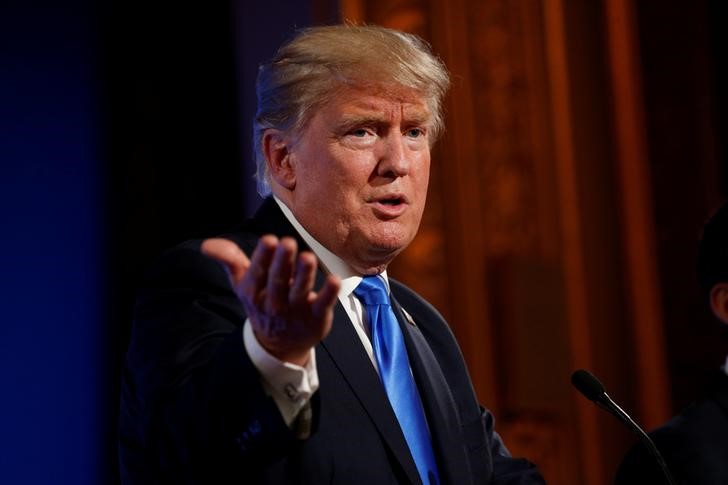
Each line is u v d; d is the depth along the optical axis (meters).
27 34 11.54
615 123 13.66
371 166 5.95
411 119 6.05
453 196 13.08
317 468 5.36
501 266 13.22
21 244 11.34
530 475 6.52
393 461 5.56
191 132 12.31
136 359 5.45
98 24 11.98
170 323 5.40
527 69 13.38
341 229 5.96
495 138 13.28
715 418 7.34
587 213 13.48
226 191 12.38
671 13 14.13
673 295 13.88
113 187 11.93
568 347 13.29
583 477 13.18
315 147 5.98
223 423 4.65
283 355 4.61
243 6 12.52
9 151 11.35
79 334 11.60
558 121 13.37
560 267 13.32
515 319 13.19
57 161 11.62
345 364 5.70
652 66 13.98
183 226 12.18
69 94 11.73
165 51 12.28
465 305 13.01
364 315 6.13
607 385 13.52
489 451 6.50
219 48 12.45
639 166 13.66
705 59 14.07
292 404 4.69
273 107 6.15
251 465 4.65
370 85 5.95
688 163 13.98
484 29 13.32
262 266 4.35
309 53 6.04
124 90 12.05
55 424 11.38
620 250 13.65
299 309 4.40
